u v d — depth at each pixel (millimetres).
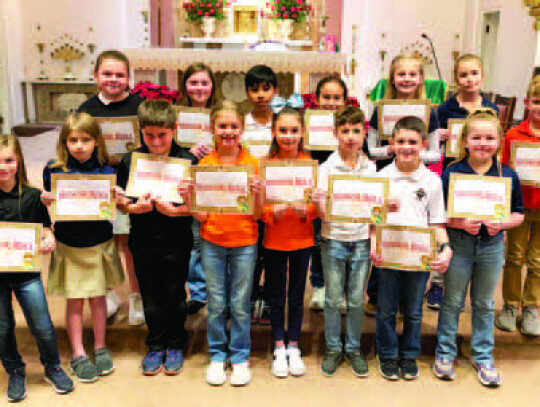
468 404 2695
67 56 11914
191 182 2656
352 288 2871
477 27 11211
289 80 7758
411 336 2875
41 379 2846
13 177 2605
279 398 2717
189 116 3357
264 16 9258
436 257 2668
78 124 2695
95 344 2967
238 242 2744
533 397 2764
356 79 11039
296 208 2818
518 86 9727
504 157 3393
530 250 3330
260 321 3395
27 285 2615
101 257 2869
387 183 2658
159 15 11750
